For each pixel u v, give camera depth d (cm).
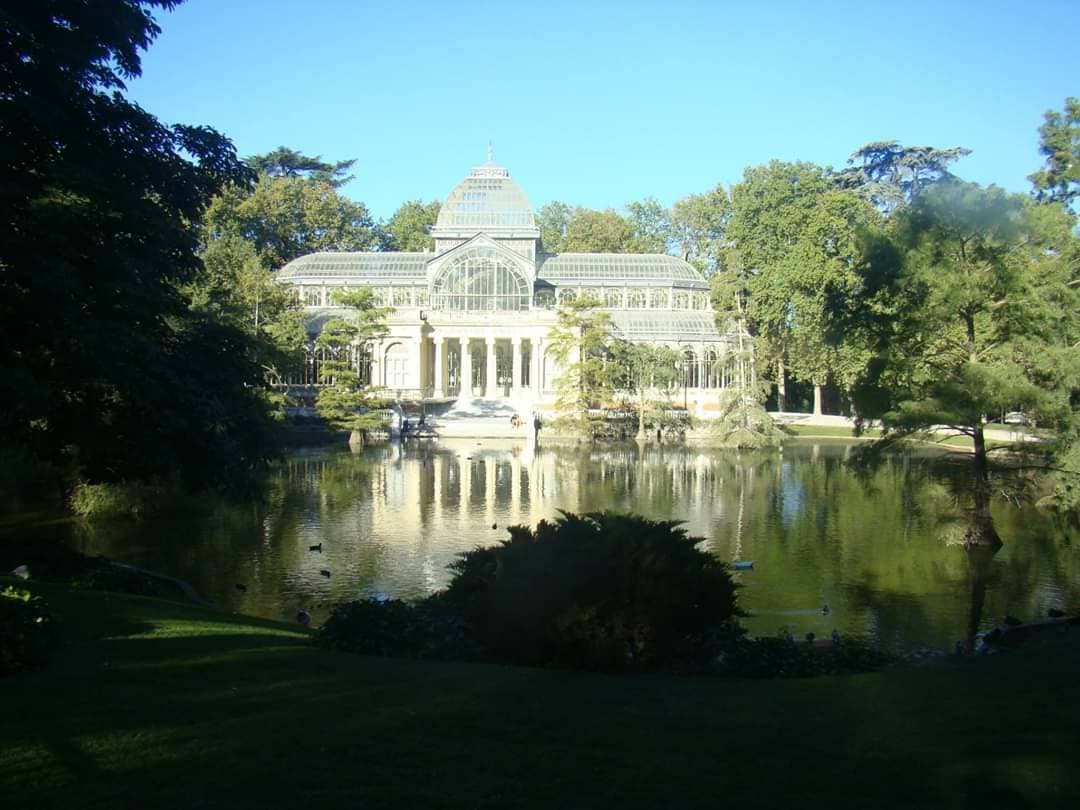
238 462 2992
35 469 4572
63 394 2639
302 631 2205
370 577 3478
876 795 867
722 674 1627
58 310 2327
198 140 2911
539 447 8838
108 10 2570
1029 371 4238
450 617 1780
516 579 1633
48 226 2292
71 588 2261
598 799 866
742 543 4231
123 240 2691
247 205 12825
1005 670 1390
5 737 1021
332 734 1048
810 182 10431
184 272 3416
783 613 3059
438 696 1246
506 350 12594
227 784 886
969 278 4184
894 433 4562
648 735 1073
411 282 12069
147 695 1215
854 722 1132
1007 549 4162
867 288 4541
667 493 5741
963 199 4203
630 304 12375
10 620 1396
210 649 1573
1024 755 948
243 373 3139
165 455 2712
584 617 1588
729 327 11012
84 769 923
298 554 3869
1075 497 4238
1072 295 4228
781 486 6122
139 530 4291
